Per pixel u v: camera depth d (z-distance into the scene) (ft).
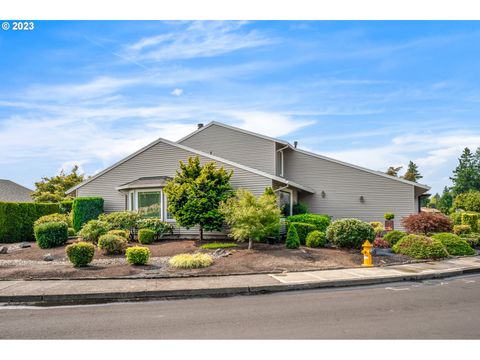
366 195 76.07
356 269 37.09
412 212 72.54
